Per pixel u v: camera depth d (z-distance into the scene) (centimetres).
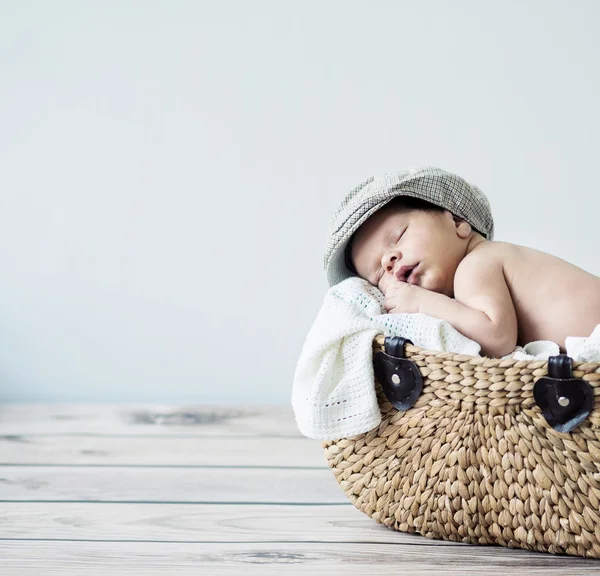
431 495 98
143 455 159
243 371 226
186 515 119
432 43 218
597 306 110
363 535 107
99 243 226
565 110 216
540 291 112
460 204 121
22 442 171
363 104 221
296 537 107
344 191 222
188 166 224
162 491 132
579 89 215
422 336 102
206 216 225
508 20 216
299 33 221
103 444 169
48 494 131
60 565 97
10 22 225
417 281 117
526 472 91
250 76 222
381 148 221
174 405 218
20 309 226
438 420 95
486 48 217
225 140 223
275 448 165
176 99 224
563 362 85
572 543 92
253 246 224
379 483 102
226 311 225
